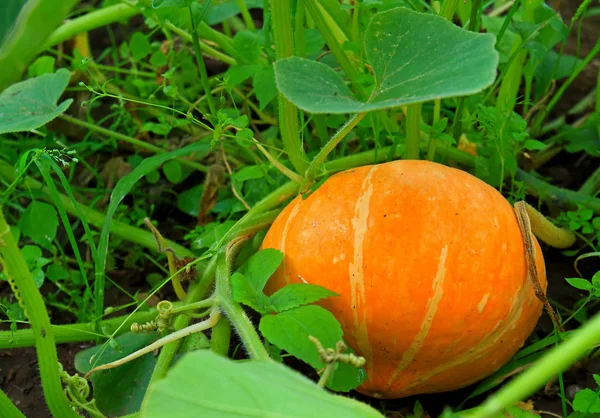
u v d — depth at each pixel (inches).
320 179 42.2
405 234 38.2
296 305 37.6
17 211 53.5
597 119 51.2
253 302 38.3
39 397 44.6
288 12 40.1
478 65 33.9
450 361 39.4
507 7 56.6
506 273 38.9
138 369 42.2
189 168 53.9
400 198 38.8
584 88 59.6
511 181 48.8
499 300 38.8
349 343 39.4
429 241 38.1
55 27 32.6
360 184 39.6
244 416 31.7
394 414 42.3
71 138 56.9
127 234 49.0
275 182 46.2
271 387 32.0
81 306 46.9
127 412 41.4
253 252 44.1
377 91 35.3
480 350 39.4
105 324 43.5
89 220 49.6
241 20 66.1
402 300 38.0
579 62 55.6
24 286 35.4
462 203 39.0
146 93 54.4
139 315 43.8
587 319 45.7
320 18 44.5
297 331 36.4
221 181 51.6
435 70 34.8
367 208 38.8
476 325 38.6
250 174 45.3
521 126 45.8
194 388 32.0
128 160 54.2
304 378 32.2
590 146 51.9
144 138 56.1
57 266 47.1
